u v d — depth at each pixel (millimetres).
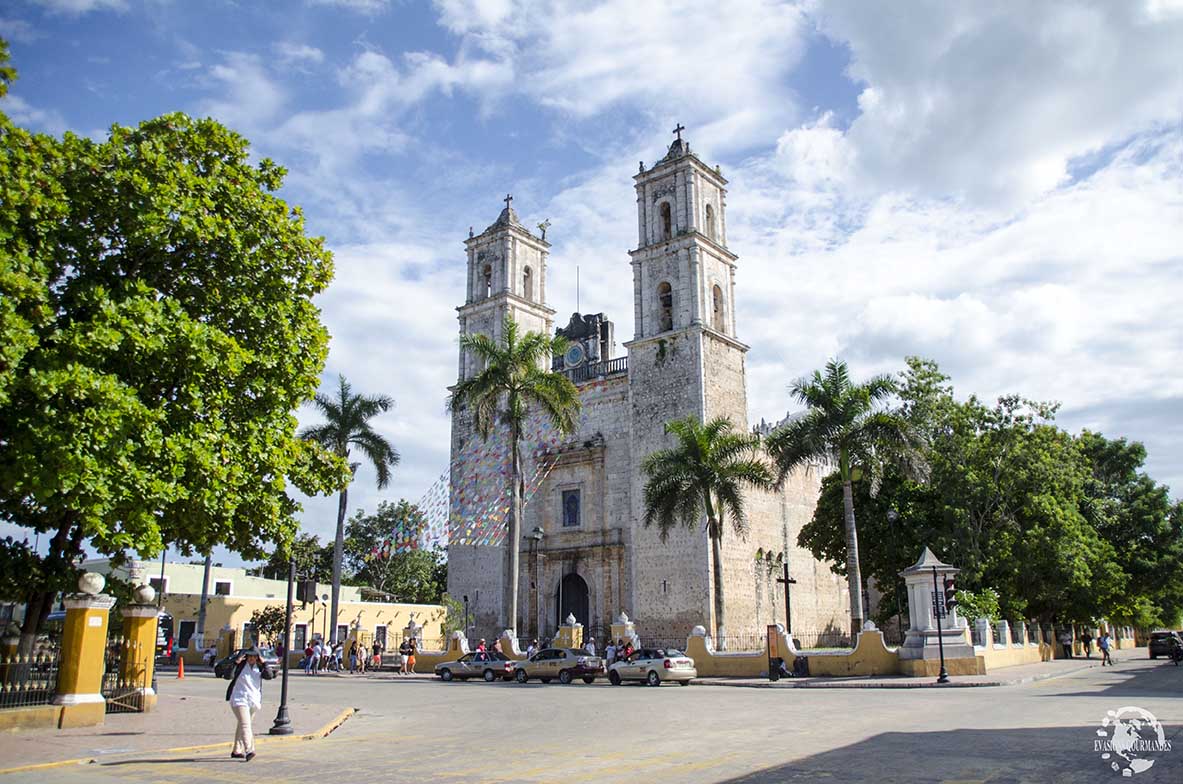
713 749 14906
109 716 21594
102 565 62094
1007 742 14477
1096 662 47344
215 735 18203
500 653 41438
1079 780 10977
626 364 58500
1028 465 46812
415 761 14492
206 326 19391
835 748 14445
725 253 57844
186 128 21547
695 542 50406
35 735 18047
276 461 21359
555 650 38562
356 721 22094
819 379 41312
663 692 30094
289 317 22703
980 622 37500
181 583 63719
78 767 14344
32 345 15875
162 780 12891
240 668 15648
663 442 53281
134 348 17922
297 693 31328
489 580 58875
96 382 16625
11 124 17844
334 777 12977
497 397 47250
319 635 58969
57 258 18594
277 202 22562
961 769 12000
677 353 54062
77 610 19875
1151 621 73375
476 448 60844
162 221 19641
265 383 21719
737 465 43438
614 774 12516
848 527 39625
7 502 20047
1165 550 59281
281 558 23453
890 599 48531
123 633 23172
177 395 19453
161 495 17828
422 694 30703
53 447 16141
